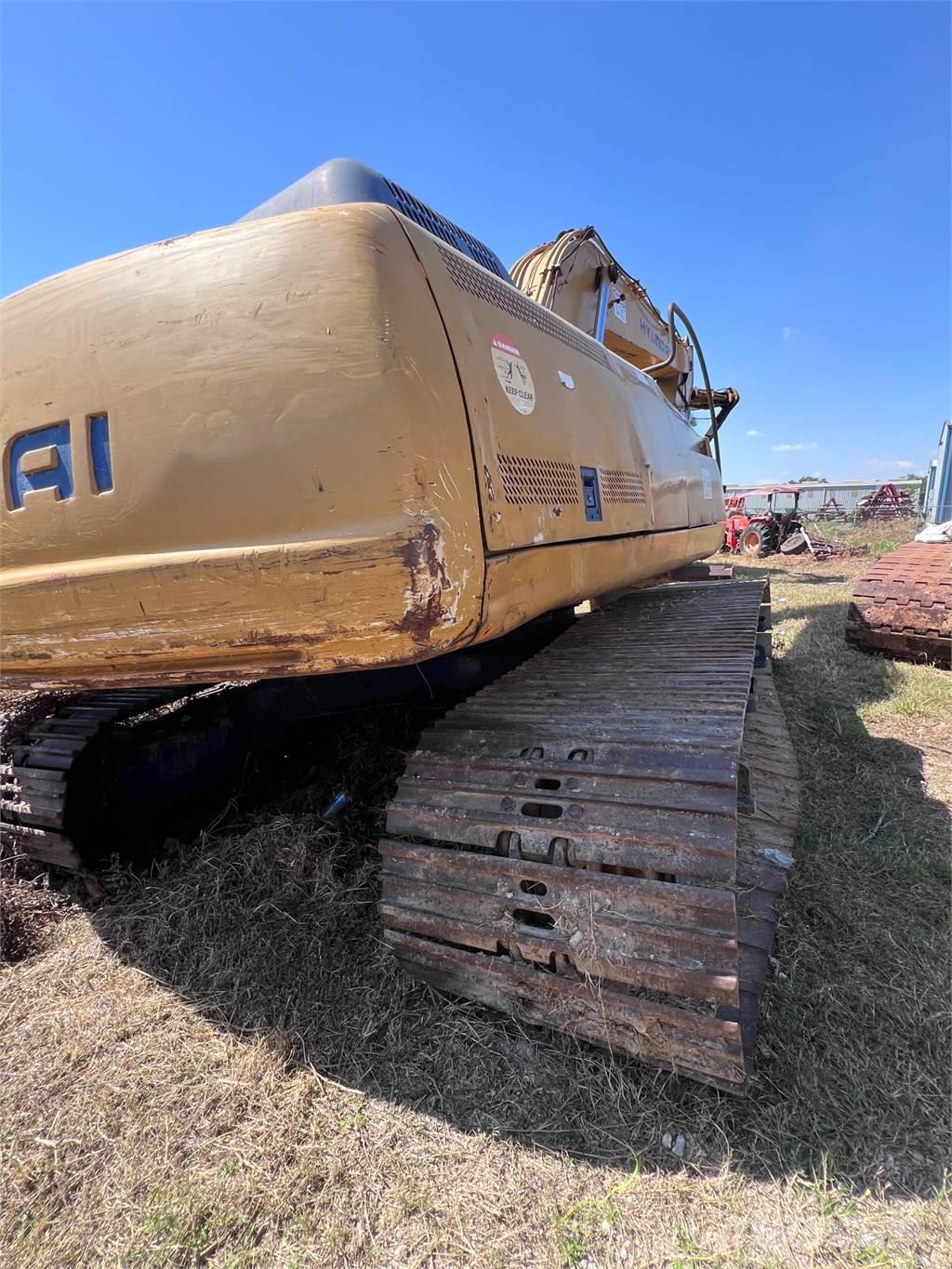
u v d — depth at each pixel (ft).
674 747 6.00
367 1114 5.84
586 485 7.82
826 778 12.39
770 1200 5.06
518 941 5.73
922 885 9.06
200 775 10.29
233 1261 4.78
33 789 8.79
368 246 4.97
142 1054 6.51
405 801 6.56
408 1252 4.82
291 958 7.50
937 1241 4.76
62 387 5.67
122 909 8.54
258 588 4.95
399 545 4.70
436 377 5.13
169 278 5.39
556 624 12.37
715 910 5.13
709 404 19.01
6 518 5.95
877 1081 5.97
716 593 14.08
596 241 14.84
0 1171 5.47
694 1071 5.50
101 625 5.50
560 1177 5.29
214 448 5.11
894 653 21.04
